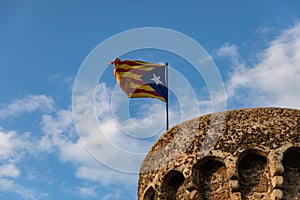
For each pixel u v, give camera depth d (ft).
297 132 86.28
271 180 82.94
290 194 82.53
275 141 85.46
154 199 89.92
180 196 87.56
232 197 82.53
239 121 88.38
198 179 86.17
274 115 88.28
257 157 85.66
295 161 85.10
